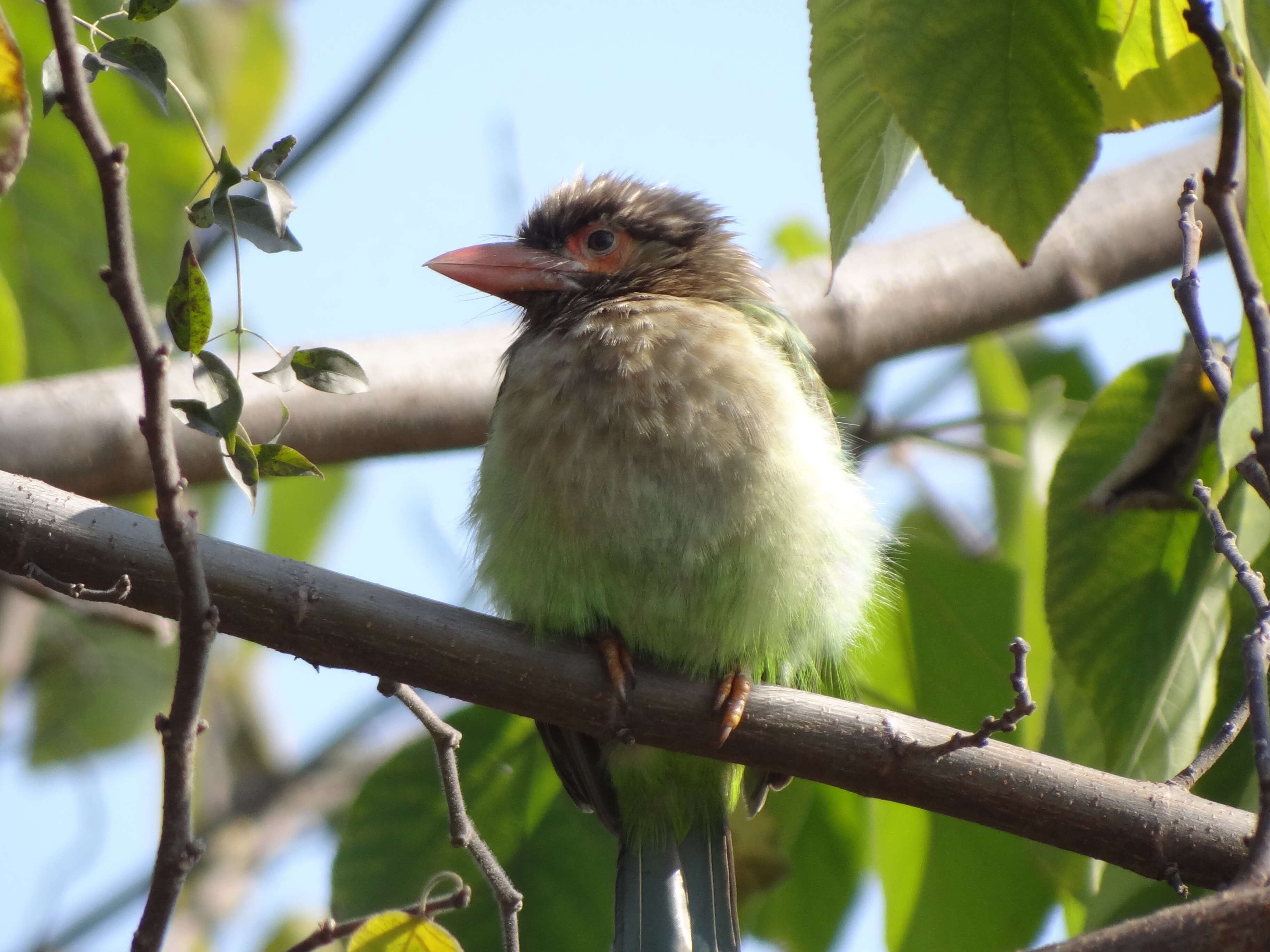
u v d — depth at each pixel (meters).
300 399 8.82
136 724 12.44
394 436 9.02
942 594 8.96
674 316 8.38
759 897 8.84
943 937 8.82
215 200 4.66
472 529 8.48
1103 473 7.63
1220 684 7.34
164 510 4.65
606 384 7.93
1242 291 4.89
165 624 8.56
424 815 8.27
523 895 8.30
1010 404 10.61
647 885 8.32
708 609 7.68
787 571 7.75
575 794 8.31
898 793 6.64
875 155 5.57
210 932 11.16
